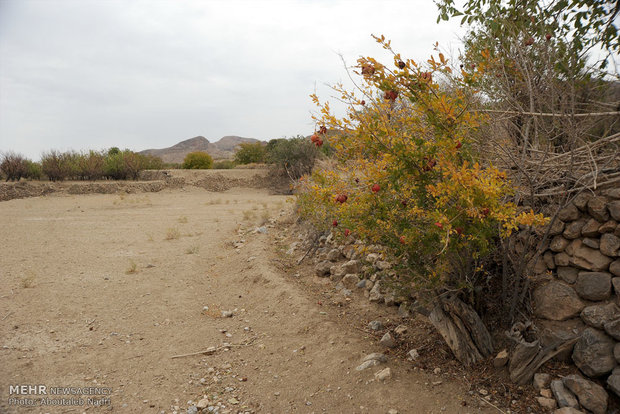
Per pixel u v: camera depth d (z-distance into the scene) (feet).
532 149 9.81
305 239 23.84
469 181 7.49
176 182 72.38
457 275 10.15
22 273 20.92
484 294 11.00
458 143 8.27
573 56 10.15
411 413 8.75
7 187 59.98
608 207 9.23
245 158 112.98
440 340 11.34
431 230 8.34
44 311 16.01
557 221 10.20
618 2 11.81
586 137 10.78
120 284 19.53
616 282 8.88
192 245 27.40
